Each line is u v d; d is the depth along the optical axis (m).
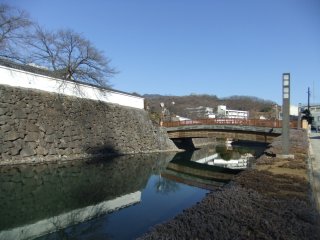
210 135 39.94
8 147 20.69
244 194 7.41
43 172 19.70
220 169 30.47
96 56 43.28
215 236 4.82
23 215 11.93
